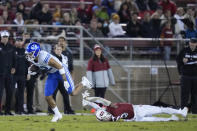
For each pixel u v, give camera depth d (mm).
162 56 64438
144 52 64812
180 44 64750
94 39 60031
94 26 64062
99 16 68625
